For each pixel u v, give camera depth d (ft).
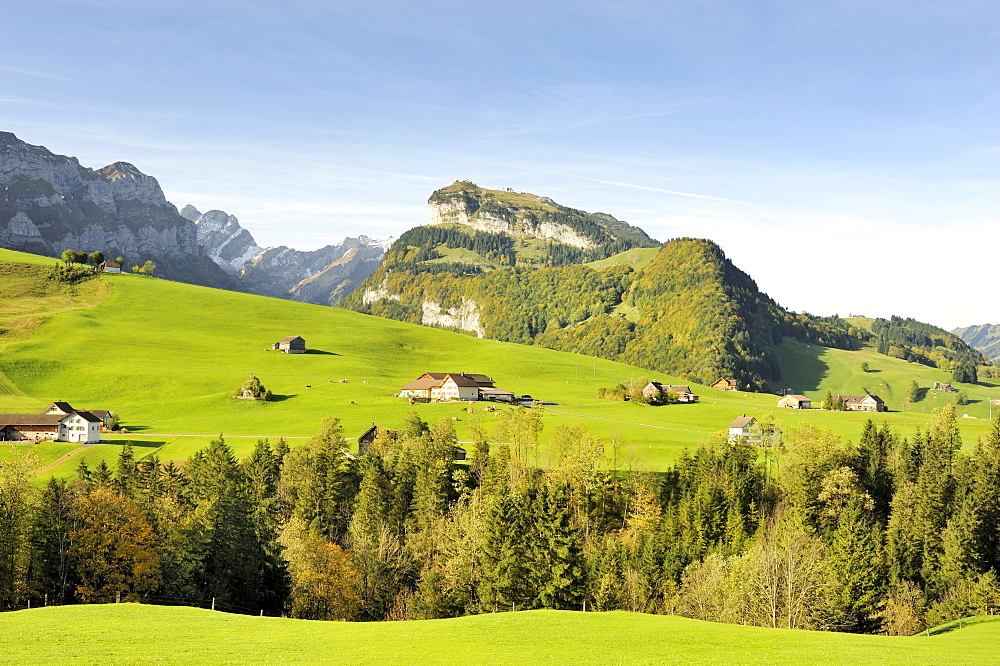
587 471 451.94
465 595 348.38
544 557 341.41
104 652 175.52
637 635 205.16
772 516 448.24
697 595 330.54
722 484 447.42
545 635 204.44
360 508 433.07
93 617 221.46
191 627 209.56
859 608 347.56
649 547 365.40
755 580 319.68
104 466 461.78
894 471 482.69
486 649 186.50
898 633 340.18
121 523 325.42
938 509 423.23
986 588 351.46
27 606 307.17
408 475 463.01
